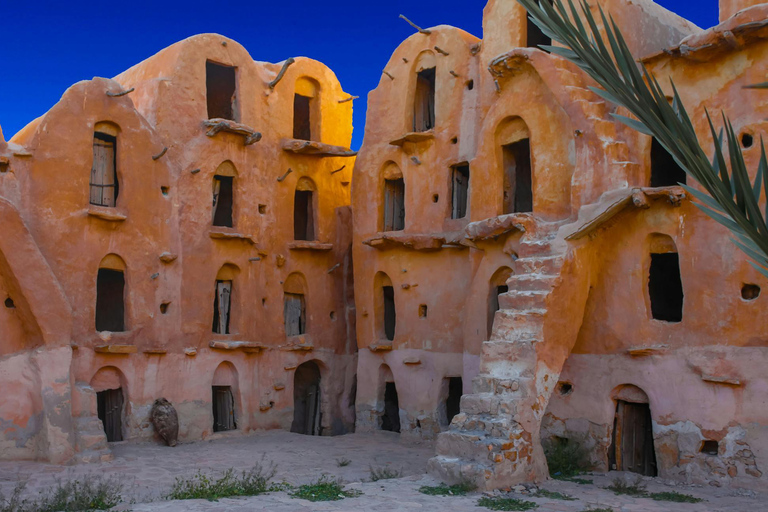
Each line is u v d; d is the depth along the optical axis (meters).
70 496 10.97
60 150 16.53
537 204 15.38
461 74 19.08
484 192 16.55
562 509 10.63
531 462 12.59
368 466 15.26
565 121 15.05
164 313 18.38
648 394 13.64
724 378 12.54
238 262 20.02
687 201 13.37
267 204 21.02
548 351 13.29
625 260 14.24
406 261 19.70
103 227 17.22
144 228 18.02
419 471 14.68
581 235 14.00
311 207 22.61
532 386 12.83
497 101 16.52
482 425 12.52
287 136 21.83
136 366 17.59
